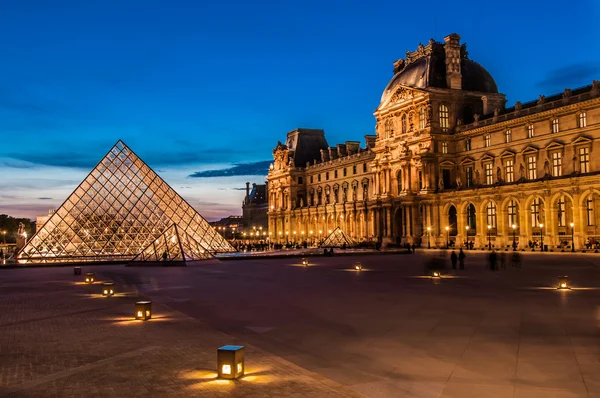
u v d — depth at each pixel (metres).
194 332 24.16
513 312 28.64
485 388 15.80
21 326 25.83
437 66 131.25
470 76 133.50
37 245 88.12
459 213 117.69
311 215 183.88
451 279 47.84
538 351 19.92
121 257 89.88
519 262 60.56
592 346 20.66
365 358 19.45
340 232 132.38
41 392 15.29
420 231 128.38
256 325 26.05
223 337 23.02
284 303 33.56
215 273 59.25
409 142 130.50
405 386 16.12
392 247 132.25
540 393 15.28
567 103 99.94
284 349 20.98
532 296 35.12
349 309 30.61
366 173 160.50
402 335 23.19
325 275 54.66
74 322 26.86
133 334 23.70
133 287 44.34
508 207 108.38
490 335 22.83
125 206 94.75
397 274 54.56
